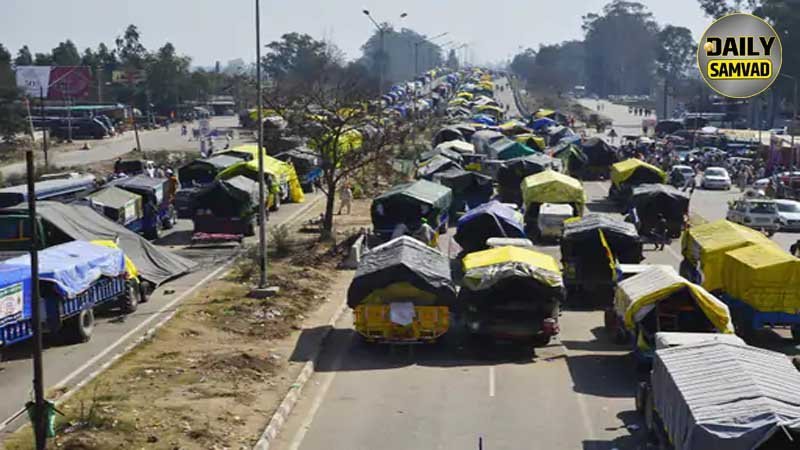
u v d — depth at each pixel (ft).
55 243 104.42
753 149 294.87
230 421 66.18
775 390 50.96
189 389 72.59
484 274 86.74
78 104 405.80
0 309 76.33
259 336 90.68
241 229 143.02
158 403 68.85
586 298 109.09
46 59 526.16
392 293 87.04
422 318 86.99
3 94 303.48
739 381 52.26
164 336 88.79
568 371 81.46
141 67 484.33
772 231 158.81
